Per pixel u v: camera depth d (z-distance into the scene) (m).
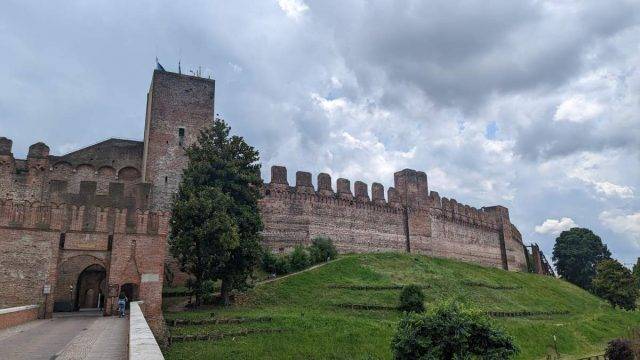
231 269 48.66
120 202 50.72
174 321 40.41
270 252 68.81
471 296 68.50
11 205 40.78
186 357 33.75
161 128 68.25
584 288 120.25
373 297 57.59
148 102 73.81
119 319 36.75
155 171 66.38
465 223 106.56
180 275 58.62
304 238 75.62
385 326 45.69
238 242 45.75
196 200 45.53
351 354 39.22
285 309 49.50
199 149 52.62
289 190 76.50
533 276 106.62
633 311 91.38
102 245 42.34
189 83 71.56
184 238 44.78
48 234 41.06
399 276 69.25
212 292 51.00
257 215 50.81
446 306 30.86
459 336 28.67
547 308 75.50
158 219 43.69
